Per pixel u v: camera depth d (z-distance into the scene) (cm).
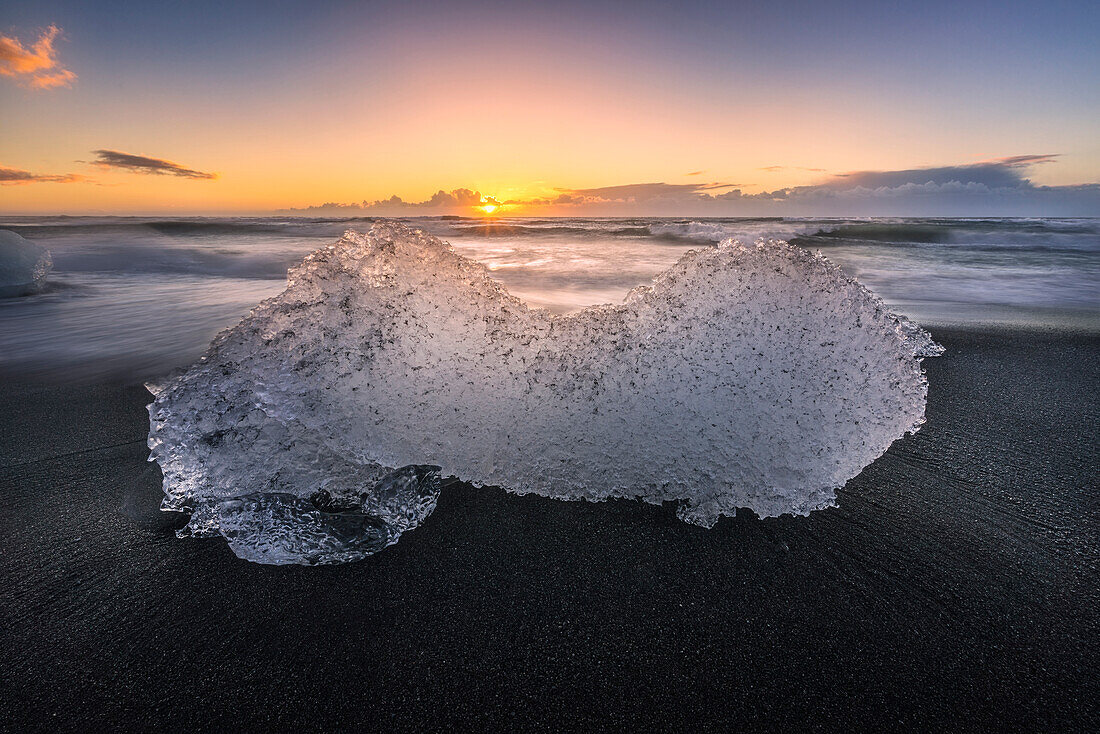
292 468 151
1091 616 115
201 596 124
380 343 158
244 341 153
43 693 99
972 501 158
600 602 121
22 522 151
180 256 859
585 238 1466
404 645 110
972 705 96
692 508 152
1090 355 306
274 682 102
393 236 170
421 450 160
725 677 102
